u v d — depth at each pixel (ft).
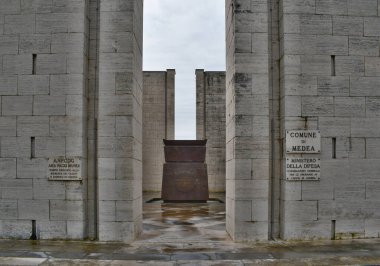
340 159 42.29
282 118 42.68
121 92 42.19
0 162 42.39
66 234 41.60
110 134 42.04
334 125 42.39
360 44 43.19
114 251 36.96
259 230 41.63
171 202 87.97
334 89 42.60
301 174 41.73
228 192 46.60
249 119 42.11
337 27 43.01
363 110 42.83
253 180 41.86
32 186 41.93
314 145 41.91
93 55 43.68
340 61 42.83
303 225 41.65
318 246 38.88
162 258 34.27
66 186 41.68
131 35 42.39
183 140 89.45
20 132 42.27
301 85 42.24
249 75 42.39
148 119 118.11
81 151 41.73
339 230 42.04
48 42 42.52
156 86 119.03
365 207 42.39
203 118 116.67
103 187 41.81
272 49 43.96
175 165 88.84
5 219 42.11
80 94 42.01
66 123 41.93
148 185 116.57
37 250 37.04
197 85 117.39
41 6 42.73
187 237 44.45
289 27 42.47
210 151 115.85
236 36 42.60
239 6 42.80
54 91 42.19
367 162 42.60
